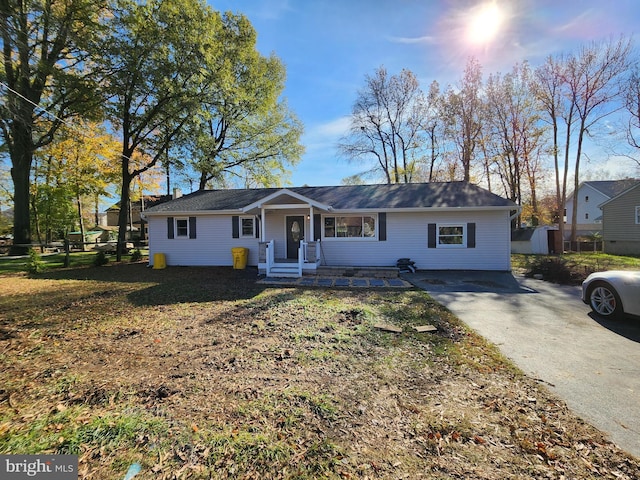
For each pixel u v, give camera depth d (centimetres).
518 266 1276
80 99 1438
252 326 495
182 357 371
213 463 198
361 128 2520
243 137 2141
